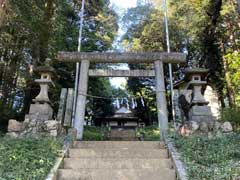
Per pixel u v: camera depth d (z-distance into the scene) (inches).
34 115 246.4
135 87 681.0
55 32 397.1
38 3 350.0
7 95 374.9
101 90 626.8
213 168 155.8
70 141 215.2
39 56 385.4
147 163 183.9
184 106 281.3
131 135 535.5
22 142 192.4
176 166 167.6
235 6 446.3
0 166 154.7
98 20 568.4
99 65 533.0
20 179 141.3
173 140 214.7
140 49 588.7
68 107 281.0
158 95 271.0
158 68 280.5
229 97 454.6
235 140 204.4
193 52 589.3
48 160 169.0
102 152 200.8
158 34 573.9
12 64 370.3
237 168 150.9
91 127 547.2
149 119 681.0
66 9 476.4
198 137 212.2
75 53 283.6
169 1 564.4
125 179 168.1
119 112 742.5
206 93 556.7
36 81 261.0
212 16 502.9
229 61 395.9
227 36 502.3
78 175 167.8
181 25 546.6
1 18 261.7
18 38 358.6
